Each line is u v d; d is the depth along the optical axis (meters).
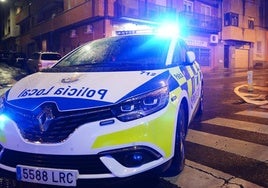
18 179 2.83
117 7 22.03
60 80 3.26
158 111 2.84
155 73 3.24
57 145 2.65
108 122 2.65
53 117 2.73
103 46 4.41
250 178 3.53
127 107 2.73
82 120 2.68
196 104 5.33
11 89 3.46
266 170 3.76
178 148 3.39
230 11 32.22
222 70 30.12
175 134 3.06
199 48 30.11
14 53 31.81
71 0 27.11
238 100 9.33
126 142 2.65
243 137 5.16
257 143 4.82
